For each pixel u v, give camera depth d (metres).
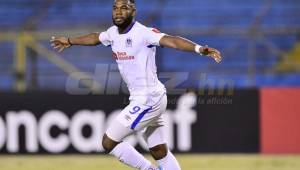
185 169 28.95
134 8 19.27
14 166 30.14
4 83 46.47
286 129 34.34
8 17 51.03
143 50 19.14
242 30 42.56
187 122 33.78
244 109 34.09
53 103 33.78
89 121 33.78
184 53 47.38
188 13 50.84
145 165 20.47
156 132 21.23
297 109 34.38
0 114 33.78
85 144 33.78
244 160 31.88
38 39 44.06
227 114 33.97
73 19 50.44
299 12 50.97
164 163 21.47
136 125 19.73
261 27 46.34
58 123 33.78
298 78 46.69
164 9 51.03
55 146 33.78
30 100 33.78
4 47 47.53
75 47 45.50
